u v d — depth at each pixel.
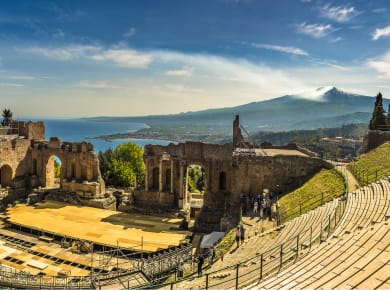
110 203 57.34
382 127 64.12
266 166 44.78
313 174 44.00
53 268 34.25
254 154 45.34
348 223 25.16
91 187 57.28
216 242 35.44
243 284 19.91
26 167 62.53
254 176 45.00
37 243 40.66
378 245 18.92
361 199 29.72
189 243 40.09
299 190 41.19
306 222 29.58
